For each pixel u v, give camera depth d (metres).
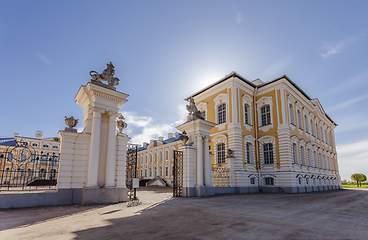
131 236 5.80
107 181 12.37
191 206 11.37
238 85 27.86
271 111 28.14
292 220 8.02
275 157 26.78
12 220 7.80
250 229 6.59
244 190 24.52
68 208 10.43
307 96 34.16
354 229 6.82
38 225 7.04
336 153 48.88
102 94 12.84
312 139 35.66
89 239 5.53
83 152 12.32
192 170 16.95
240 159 25.47
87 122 12.76
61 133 12.09
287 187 25.11
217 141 27.86
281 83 27.69
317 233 6.26
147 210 9.98
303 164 29.58
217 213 9.30
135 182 14.26
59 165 11.68
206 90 30.81
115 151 13.05
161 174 49.53
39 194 10.89
